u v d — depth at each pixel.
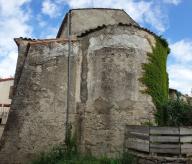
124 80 14.37
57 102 14.51
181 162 10.93
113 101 14.09
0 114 20.62
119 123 13.87
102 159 12.59
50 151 13.80
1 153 14.09
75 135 14.25
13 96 15.23
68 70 14.98
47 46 15.16
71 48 15.33
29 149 13.98
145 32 15.47
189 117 14.75
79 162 12.43
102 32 15.02
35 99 14.54
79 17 18.00
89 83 14.72
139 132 11.81
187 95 19.94
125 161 11.89
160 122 14.79
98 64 14.67
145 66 14.95
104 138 13.79
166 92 16.38
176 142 11.16
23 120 14.34
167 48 16.92
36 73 14.87
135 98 14.33
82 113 14.52
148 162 11.20
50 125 14.22
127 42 14.86
